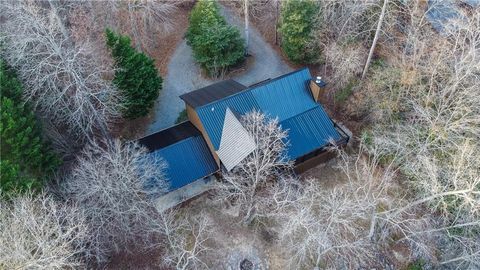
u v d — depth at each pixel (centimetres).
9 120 2372
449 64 3033
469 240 2555
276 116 3080
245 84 3975
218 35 3666
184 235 2888
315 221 2519
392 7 3428
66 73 2891
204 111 2911
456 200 2486
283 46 3972
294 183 2772
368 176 2797
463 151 2272
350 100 3344
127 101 3178
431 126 2695
